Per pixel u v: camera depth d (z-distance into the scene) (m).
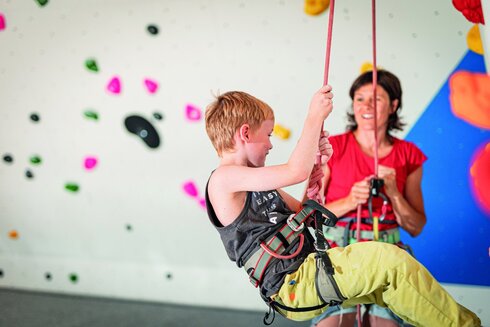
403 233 3.44
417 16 3.40
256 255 1.89
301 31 3.60
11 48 4.13
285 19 3.62
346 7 3.51
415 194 3.37
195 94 3.81
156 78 3.87
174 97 3.85
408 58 3.42
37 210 4.21
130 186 4.00
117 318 3.69
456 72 3.37
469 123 3.35
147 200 3.98
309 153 1.79
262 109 2.02
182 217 3.93
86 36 3.98
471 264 3.39
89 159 4.05
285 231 1.92
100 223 4.09
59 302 4.00
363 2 3.48
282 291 1.85
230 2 3.71
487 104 3.32
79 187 4.10
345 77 3.52
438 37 3.38
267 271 1.88
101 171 4.05
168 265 3.99
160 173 3.93
